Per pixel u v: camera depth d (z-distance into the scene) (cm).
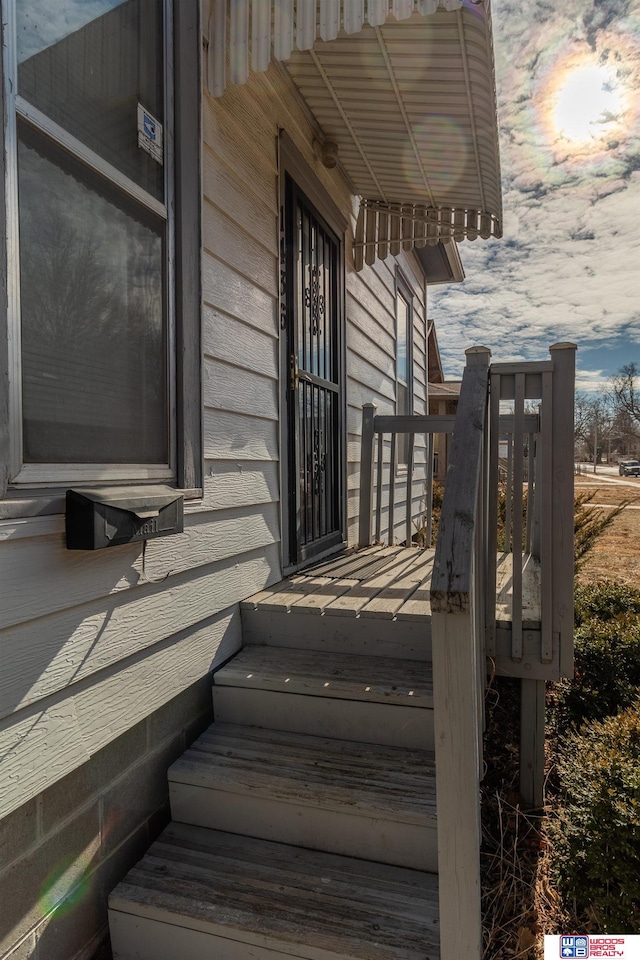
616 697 297
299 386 291
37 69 116
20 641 115
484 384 179
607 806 177
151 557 161
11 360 111
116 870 151
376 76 247
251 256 232
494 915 168
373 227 396
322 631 214
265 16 176
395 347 568
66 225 125
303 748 179
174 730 177
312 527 311
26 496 115
